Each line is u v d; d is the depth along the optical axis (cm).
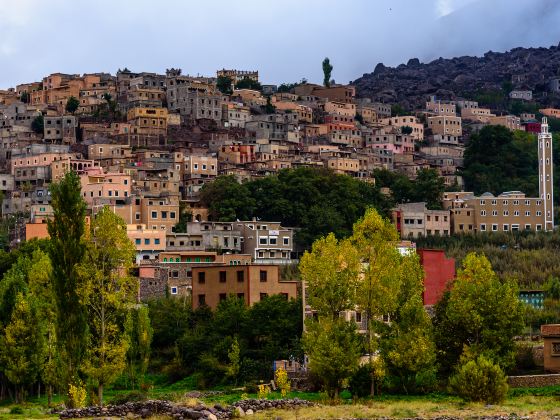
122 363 18288
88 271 18288
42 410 17800
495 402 18375
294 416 15925
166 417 15012
